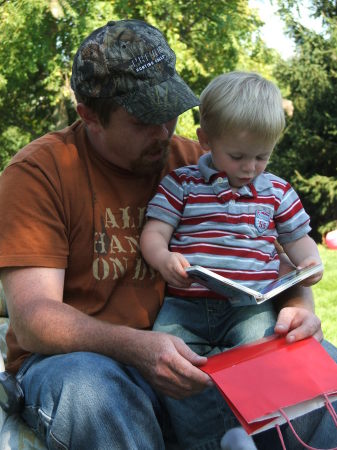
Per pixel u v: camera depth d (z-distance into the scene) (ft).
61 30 42.16
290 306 7.02
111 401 5.65
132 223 7.02
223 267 6.79
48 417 5.81
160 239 6.82
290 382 5.64
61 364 5.85
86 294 6.77
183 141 7.97
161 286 7.06
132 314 6.82
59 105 48.11
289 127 55.83
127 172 7.05
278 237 7.45
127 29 6.86
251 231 6.93
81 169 6.87
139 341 5.80
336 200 54.80
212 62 46.57
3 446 6.22
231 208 6.92
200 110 7.20
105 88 6.61
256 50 48.88
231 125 6.72
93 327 6.00
